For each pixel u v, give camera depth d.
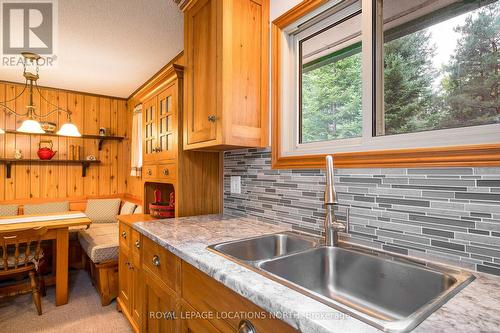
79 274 3.07
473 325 0.55
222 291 0.87
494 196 0.82
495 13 0.92
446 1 1.04
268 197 1.62
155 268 1.40
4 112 3.52
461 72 0.99
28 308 2.29
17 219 2.54
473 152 0.86
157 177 2.15
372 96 1.18
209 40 1.54
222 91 1.42
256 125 1.56
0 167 3.48
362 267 1.03
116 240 2.68
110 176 4.29
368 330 0.53
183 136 1.83
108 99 4.29
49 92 3.83
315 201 1.35
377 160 1.10
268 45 1.63
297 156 1.44
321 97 1.52
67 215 2.79
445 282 0.81
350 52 1.40
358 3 1.31
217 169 2.02
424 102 1.09
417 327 0.54
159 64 3.01
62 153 3.90
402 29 1.15
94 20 2.15
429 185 0.96
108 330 1.98
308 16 1.45
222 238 1.26
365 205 1.14
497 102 0.91
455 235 0.90
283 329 0.66
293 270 1.00
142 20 2.16
